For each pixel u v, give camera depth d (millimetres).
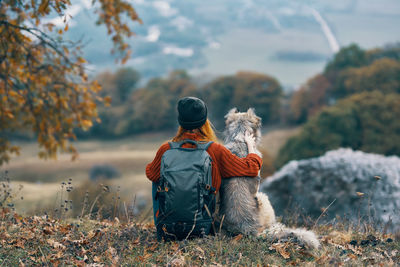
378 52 87938
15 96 7215
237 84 97312
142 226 4531
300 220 5504
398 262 3426
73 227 4156
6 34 5844
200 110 3543
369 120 43031
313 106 82000
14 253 3422
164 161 3311
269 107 95375
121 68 124250
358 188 9023
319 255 3479
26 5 5598
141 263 3268
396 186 8453
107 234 3902
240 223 3541
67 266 3195
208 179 3271
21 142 78375
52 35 6129
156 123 103188
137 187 38000
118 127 101062
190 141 3463
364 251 3732
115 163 61500
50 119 7449
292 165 10984
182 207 3162
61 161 65000
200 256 3285
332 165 9859
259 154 3633
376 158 10094
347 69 78000
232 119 3840
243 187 3512
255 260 3316
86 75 7090
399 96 47656
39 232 3959
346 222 4918
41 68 6852
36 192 22203
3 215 4383
